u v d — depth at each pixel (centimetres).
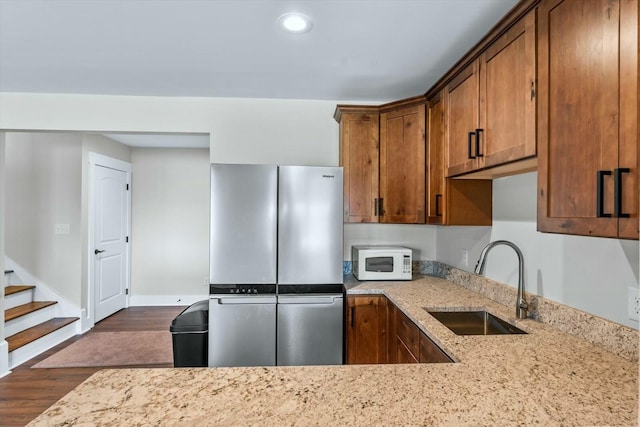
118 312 494
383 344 248
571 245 157
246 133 305
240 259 242
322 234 248
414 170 260
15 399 264
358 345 248
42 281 405
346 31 193
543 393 102
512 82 149
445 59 228
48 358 338
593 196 104
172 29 191
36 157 407
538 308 175
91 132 302
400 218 268
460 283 263
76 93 292
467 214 227
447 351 138
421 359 175
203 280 537
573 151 113
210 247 241
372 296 249
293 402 96
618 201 94
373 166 279
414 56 223
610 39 99
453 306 204
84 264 416
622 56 95
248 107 305
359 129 279
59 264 406
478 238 244
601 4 102
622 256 132
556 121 121
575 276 155
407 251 282
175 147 530
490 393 101
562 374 114
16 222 405
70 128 293
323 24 186
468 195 227
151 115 299
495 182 223
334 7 170
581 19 110
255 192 244
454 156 210
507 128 153
